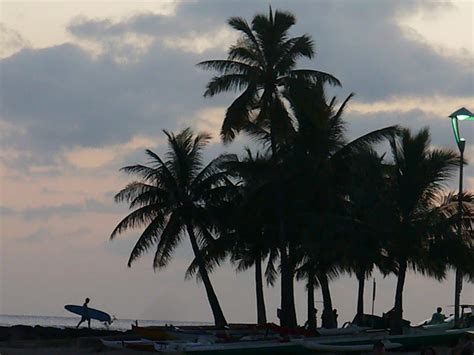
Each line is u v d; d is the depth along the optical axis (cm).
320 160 8812
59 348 8300
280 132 8750
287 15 8919
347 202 8831
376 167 8550
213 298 9950
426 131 8069
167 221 10006
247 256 10106
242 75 8862
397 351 7638
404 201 8075
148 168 9919
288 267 9056
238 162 9006
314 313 9562
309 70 8881
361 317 9069
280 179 8869
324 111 8725
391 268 8638
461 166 7844
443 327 8469
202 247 10112
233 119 8825
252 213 9125
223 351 7269
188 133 10056
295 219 8975
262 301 10056
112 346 7788
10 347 8419
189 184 9944
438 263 8094
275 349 7331
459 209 7919
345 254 8431
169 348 7400
